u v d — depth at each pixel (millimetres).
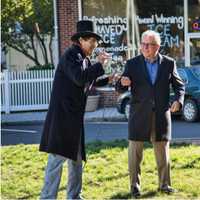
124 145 11633
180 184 8273
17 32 29875
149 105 7664
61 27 20938
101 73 6898
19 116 19797
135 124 7754
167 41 21156
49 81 21156
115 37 21203
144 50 7613
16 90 21062
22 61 35812
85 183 8523
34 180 8898
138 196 7797
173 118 18156
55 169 7168
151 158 10008
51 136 7070
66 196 7664
